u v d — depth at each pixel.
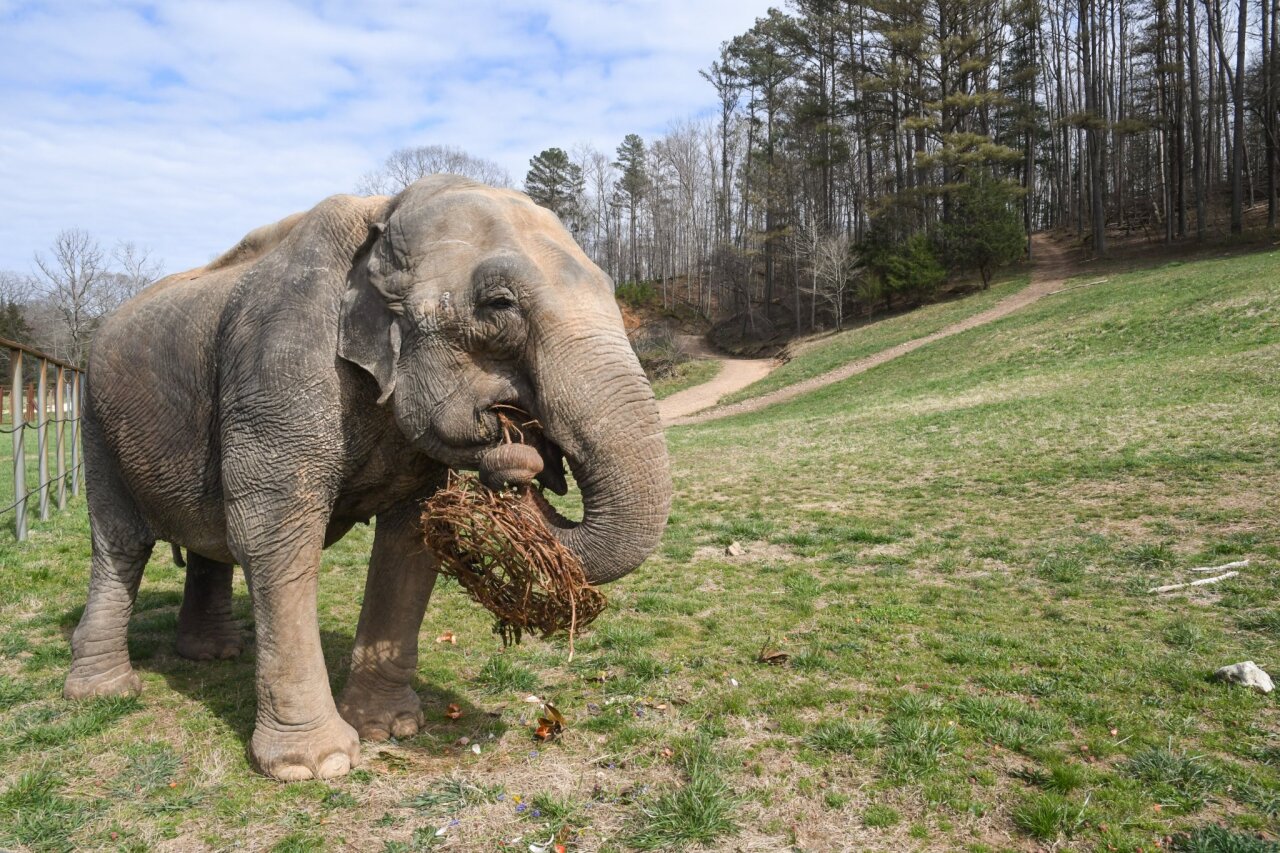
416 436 3.64
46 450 11.44
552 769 4.12
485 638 6.38
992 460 14.89
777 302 73.44
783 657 5.80
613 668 5.73
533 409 3.43
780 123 69.62
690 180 87.31
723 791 3.83
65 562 8.62
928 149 67.25
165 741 4.38
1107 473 12.65
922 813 3.73
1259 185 62.72
